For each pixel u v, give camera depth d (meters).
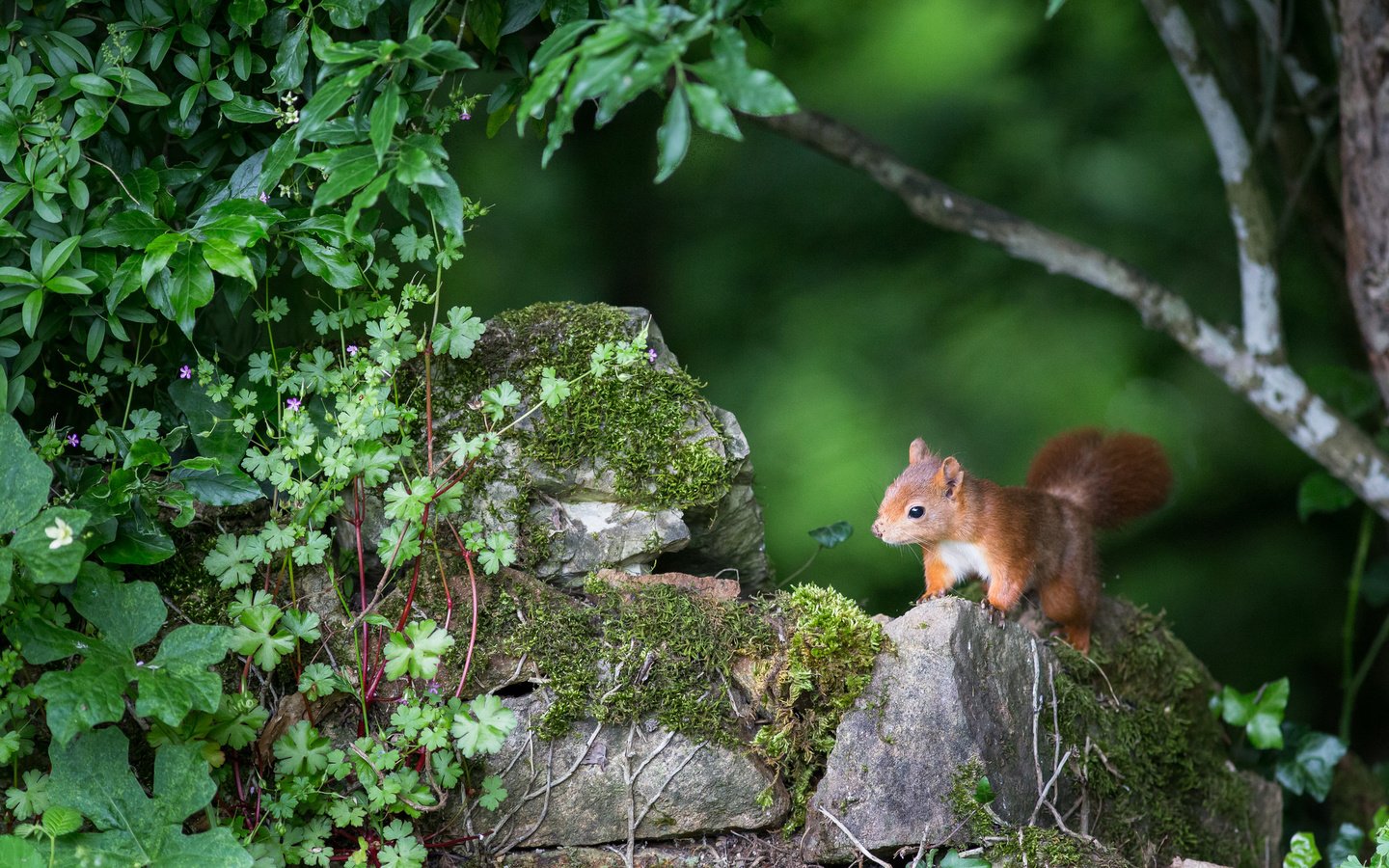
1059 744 6.58
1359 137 8.74
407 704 5.72
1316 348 13.84
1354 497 10.89
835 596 6.37
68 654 5.21
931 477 7.54
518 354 6.47
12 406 5.77
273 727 5.75
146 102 5.95
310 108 5.18
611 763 5.99
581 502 6.46
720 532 6.95
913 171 10.00
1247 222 9.71
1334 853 8.90
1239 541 14.32
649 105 12.51
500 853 5.91
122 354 6.31
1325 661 13.77
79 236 5.72
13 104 5.82
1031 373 14.18
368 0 6.03
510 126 12.52
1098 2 13.91
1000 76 14.41
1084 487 8.54
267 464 5.86
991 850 5.99
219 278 6.88
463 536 5.89
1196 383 14.22
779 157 14.38
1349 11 8.56
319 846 5.58
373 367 5.90
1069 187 14.20
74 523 5.08
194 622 6.00
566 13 6.12
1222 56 11.13
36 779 5.41
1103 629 7.95
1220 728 8.26
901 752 6.07
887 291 14.59
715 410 6.71
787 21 14.14
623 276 14.26
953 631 6.26
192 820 5.61
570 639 6.07
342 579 6.26
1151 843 7.09
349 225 5.02
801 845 6.09
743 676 6.21
